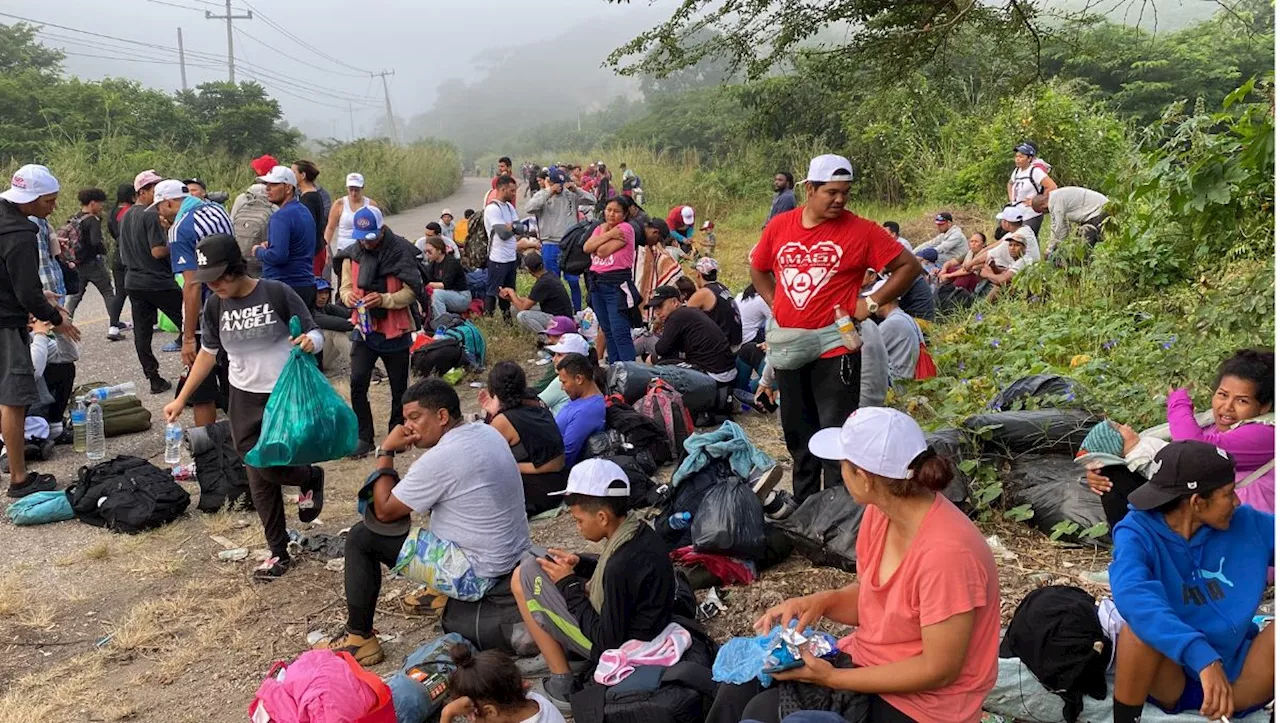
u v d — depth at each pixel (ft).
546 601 13.41
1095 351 25.36
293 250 25.80
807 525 16.72
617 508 12.91
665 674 12.16
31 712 13.89
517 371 19.72
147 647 15.74
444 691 13.01
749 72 29.50
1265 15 30.86
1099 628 11.30
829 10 27.78
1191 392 20.85
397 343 24.23
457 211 108.47
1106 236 32.71
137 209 28.30
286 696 11.08
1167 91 85.10
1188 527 10.44
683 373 24.90
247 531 20.03
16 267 20.12
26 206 20.31
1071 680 11.17
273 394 16.92
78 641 16.05
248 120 111.45
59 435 25.29
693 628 13.20
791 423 18.10
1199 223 26.48
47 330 22.57
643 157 102.42
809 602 10.69
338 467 23.79
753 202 84.74
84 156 75.77
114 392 26.61
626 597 12.61
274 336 17.76
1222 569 10.55
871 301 16.81
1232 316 21.52
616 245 29.48
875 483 9.42
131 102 101.81
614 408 22.66
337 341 31.40
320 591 17.44
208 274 17.26
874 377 18.71
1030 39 29.48
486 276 39.24
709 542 15.93
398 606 16.94
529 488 19.67
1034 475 18.02
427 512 14.83
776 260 17.34
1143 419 19.54
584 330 34.68
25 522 20.26
